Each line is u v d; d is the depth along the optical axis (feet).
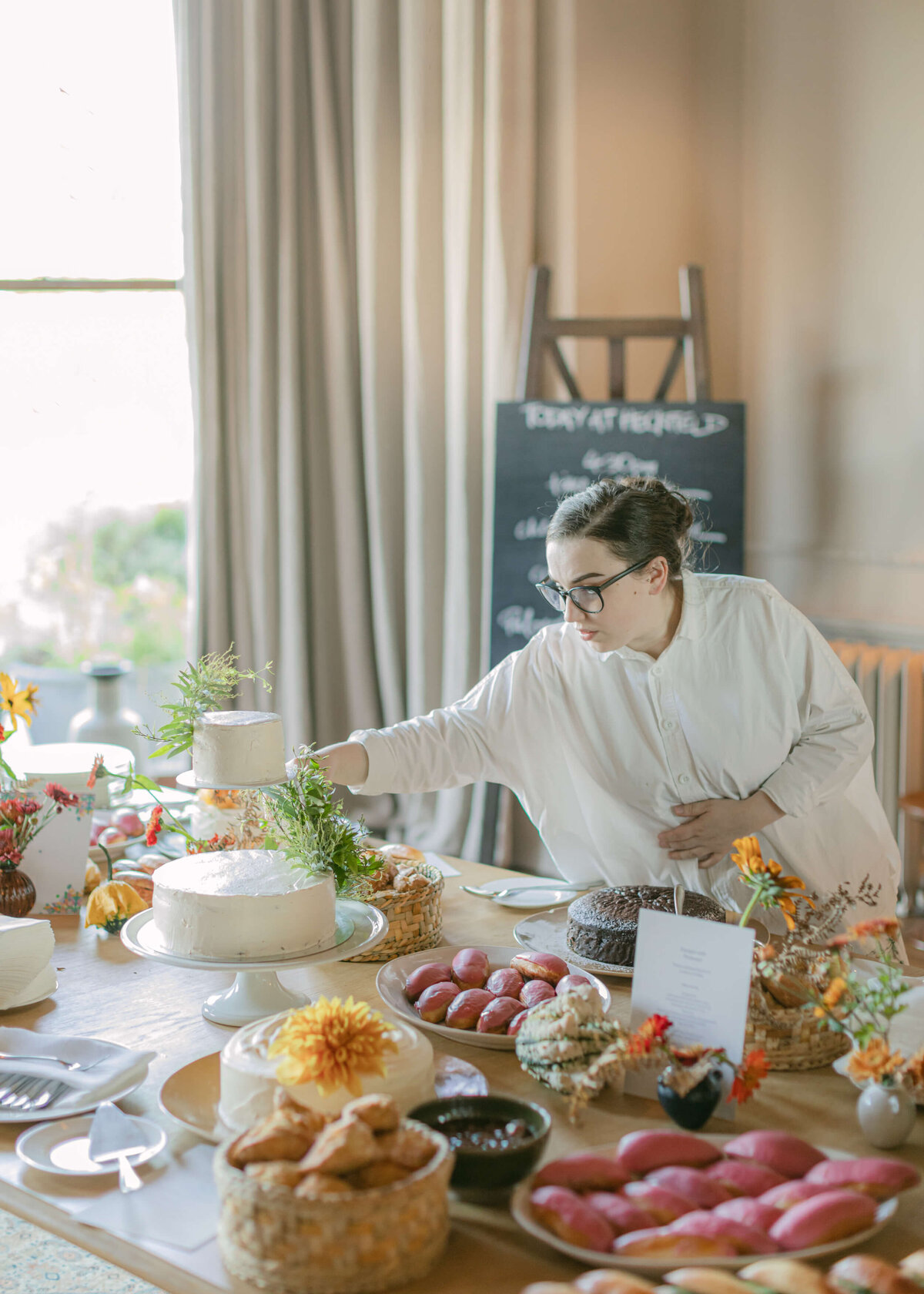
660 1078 3.55
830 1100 3.78
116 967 5.00
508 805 12.45
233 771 4.32
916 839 10.62
